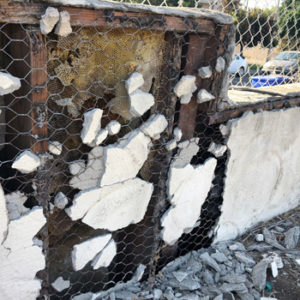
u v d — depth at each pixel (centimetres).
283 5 315
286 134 268
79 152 176
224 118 216
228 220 257
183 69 186
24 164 146
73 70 156
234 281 219
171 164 203
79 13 138
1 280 159
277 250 261
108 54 162
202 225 253
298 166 299
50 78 144
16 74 148
